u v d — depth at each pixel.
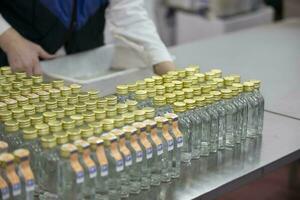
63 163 1.31
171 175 1.53
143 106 1.62
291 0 4.02
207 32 4.36
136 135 1.41
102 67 2.49
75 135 1.36
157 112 1.59
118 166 1.35
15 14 2.29
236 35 3.27
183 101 1.60
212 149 1.69
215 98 1.65
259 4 4.55
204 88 1.68
